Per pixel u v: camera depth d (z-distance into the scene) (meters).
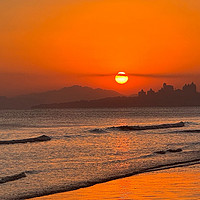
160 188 76.06
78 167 103.38
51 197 70.06
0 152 139.62
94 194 71.94
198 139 193.75
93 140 190.38
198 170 98.75
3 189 76.50
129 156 125.62
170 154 129.00
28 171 96.38
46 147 157.38
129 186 78.88
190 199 66.38
